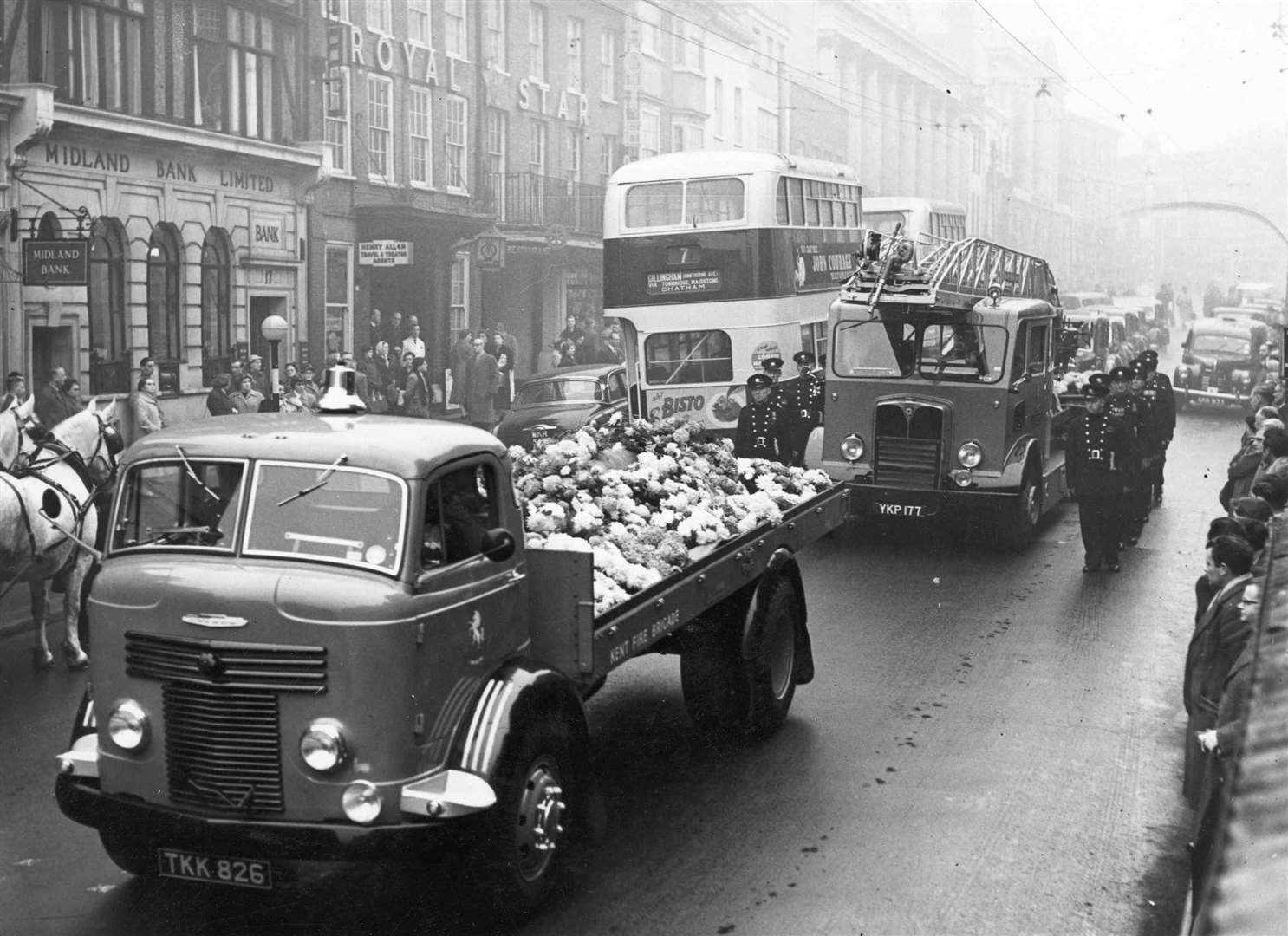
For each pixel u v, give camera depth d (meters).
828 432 15.93
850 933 5.93
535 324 37.56
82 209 18.34
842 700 9.64
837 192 23.25
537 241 34.78
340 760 5.45
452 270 33.12
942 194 77.50
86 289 20.44
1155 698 9.80
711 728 8.77
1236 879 1.87
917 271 15.38
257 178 25.00
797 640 9.29
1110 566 14.54
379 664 5.46
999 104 89.81
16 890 6.32
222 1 23.78
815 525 10.09
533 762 6.03
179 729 5.60
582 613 6.43
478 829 5.60
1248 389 34.25
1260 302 64.12
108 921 6.00
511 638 6.32
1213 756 5.71
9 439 9.88
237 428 6.12
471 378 27.70
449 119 32.78
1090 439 14.18
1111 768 8.25
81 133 20.23
